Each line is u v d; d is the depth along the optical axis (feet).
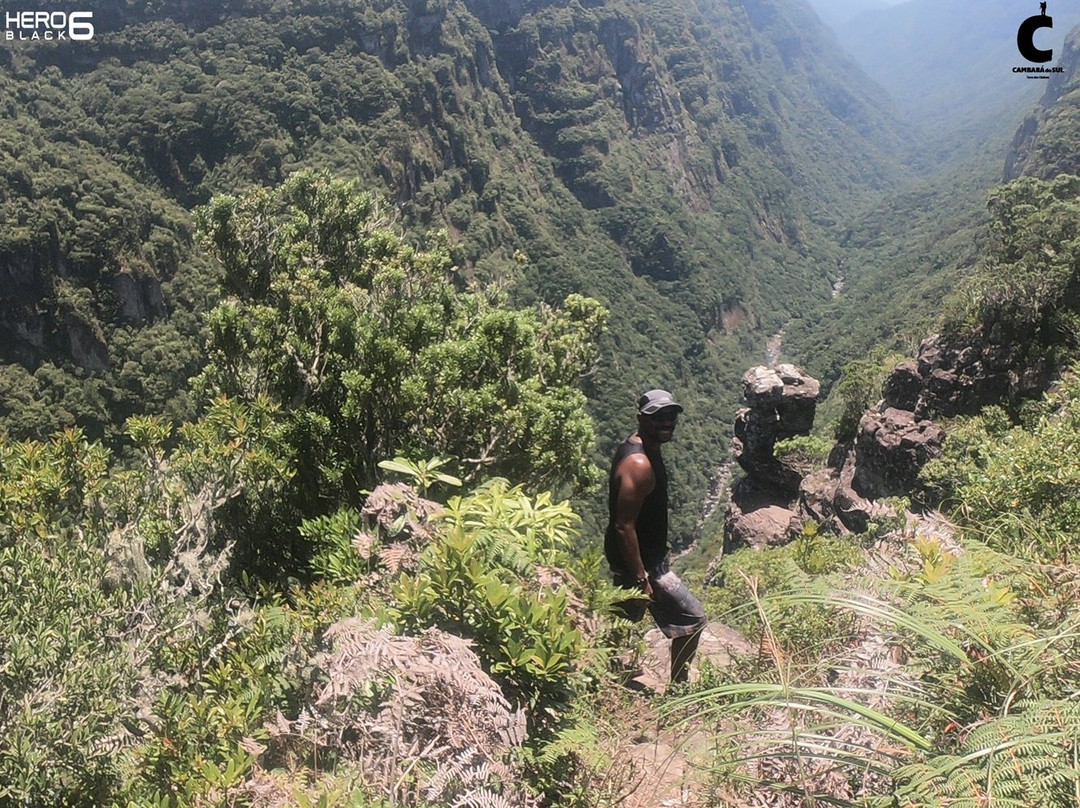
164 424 17.39
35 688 8.28
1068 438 18.61
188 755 6.88
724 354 449.48
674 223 493.36
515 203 417.90
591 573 8.59
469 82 446.19
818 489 106.73
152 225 226.58
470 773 5.41
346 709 6.07
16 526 14.11
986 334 90.12
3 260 187.93
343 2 376.27
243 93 328.49
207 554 14.69
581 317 38.17
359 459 25.94
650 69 591.78
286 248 35.14
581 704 7.00
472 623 6.95
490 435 27.32
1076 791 3.55
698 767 5.41
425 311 29.27
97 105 307.99
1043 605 5.97
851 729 5.17
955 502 18.34
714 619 6.16
